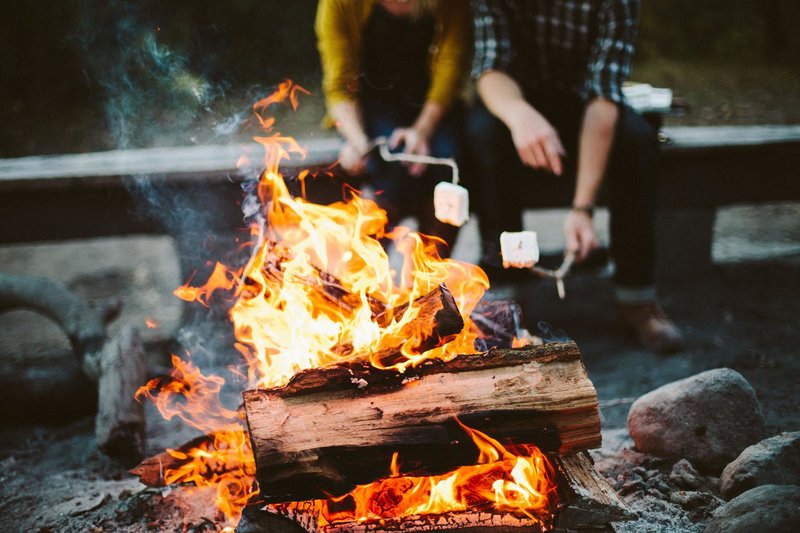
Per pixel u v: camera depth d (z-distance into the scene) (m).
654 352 3.09
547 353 1.61
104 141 6.50
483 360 1.61
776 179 3.57
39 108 7.36
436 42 3.22
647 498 1.90
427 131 3.09
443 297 1.61
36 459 2.47
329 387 1.58
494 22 2.96
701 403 2.04
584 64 3.01
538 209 3.46
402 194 3.08
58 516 2.00
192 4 7.80
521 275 3.04
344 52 3.14
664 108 3.21
